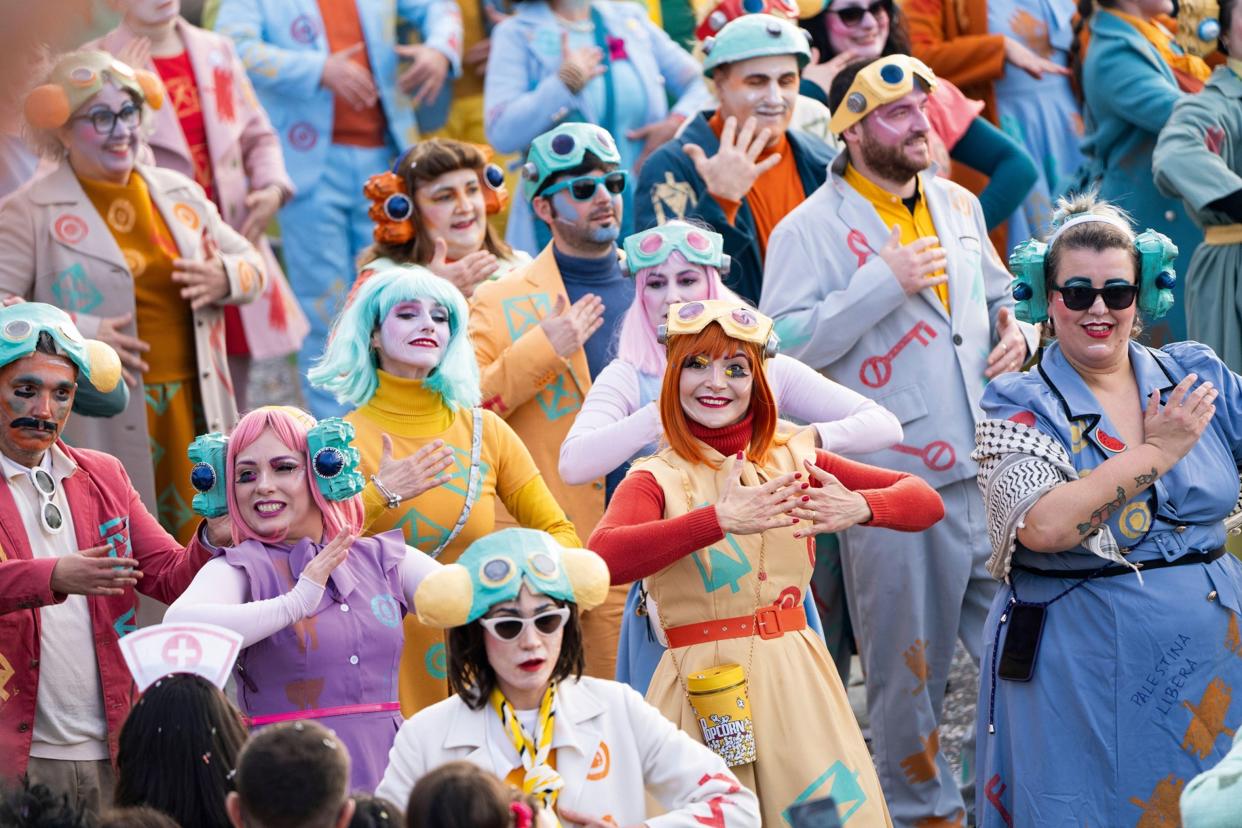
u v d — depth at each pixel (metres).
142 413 19.12
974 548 16.88
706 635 12.43
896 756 16.64
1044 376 12.98
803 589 12.73
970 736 17.89
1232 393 13.09
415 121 27.00
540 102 24.86
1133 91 23.39
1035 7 26.50
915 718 16.62
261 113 24.14
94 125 18.92
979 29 26.20
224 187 23.34
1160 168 22.06
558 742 9.66
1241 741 8.98
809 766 12.11
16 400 12.98
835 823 11.77
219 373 20.12
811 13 22.91
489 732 9.68
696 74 26.33
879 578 16.59
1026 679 12.62
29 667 12.78
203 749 9.03
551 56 25.22
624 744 9.91
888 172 17.42
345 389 14.25
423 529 13.99
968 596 17.20
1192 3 24.50
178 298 19.77
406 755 9.66
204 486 12.23
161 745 9.01
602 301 17.48
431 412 14.38
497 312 17.23
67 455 13.53
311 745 7.71
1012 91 26.20
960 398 17.19
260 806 7.58
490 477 14.53
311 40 26.12
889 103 17.16
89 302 18.89
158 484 19.78
